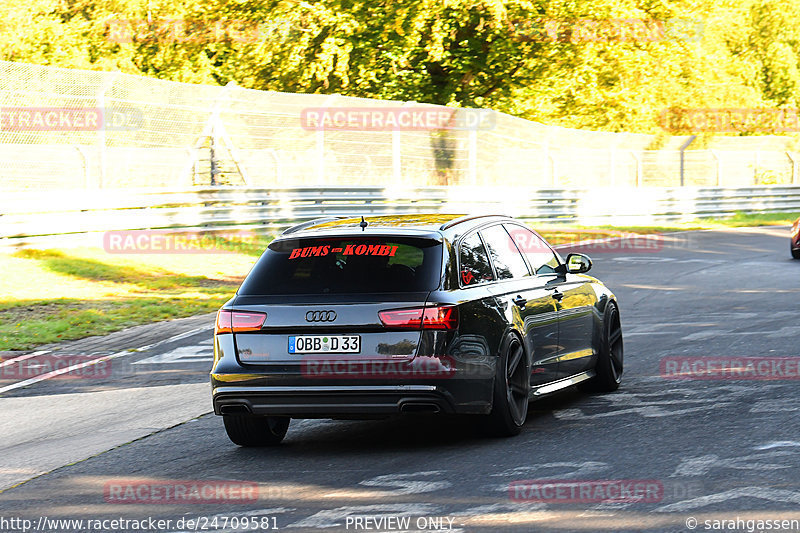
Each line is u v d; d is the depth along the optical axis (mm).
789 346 34312
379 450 22844
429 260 22516
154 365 36094
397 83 113750
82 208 65125
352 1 108312
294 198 77312
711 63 139750
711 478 18891
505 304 23844
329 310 22000
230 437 23766
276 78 109875
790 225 105938
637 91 118875
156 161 73812
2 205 60781
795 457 20172
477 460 21234
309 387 21922
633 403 26859
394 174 86562
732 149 133125
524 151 101312
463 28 115375
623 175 112000
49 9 104875
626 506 17281
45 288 54375
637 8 114625
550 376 25953
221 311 22844
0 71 66812
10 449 25094
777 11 193375
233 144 77875
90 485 20781
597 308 28891
